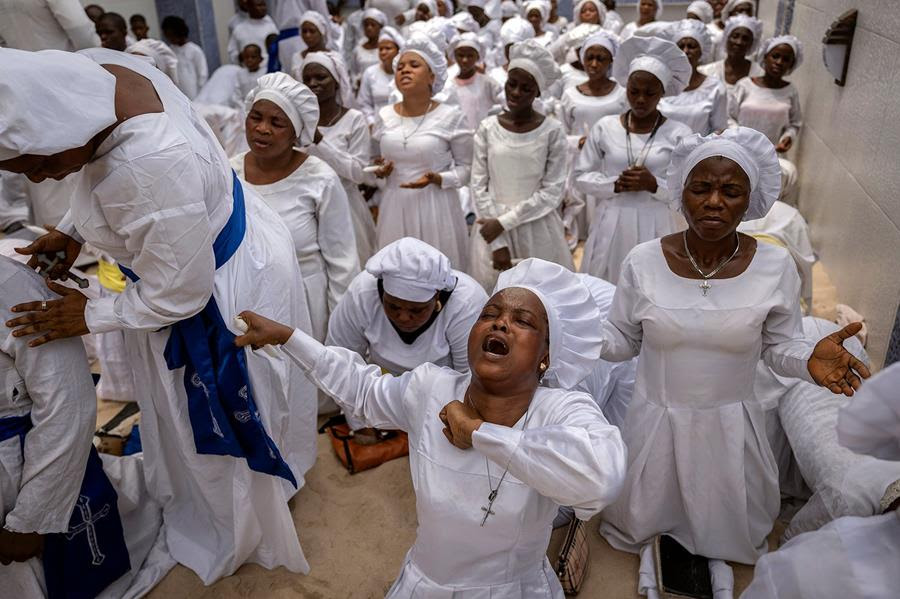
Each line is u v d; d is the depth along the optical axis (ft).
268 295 9.08
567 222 19.58
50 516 8.05
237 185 8.88
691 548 9.48
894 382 4.13
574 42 23.62
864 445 4.56
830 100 18.75
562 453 5.80
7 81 5.79
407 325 10.08
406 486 11.27
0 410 7.80
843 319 14.78
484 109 23.34
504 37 27.40
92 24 18.79
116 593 9.38
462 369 11.12
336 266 12.32
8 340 7.50
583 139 18.67
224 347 8.44
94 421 8.30
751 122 20.02
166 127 7.11
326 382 7.50
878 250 14.11
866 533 5.04
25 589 8.50
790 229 13.58
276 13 32.12
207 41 35.01
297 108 11.49
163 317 7.72
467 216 20.33
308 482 11.42
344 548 10.16
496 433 6.06
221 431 8.64
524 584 7.04
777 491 9.45
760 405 9.13
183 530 10.12
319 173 11.94
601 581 9.49
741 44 21.30
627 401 11.21
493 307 6.47
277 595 9.43
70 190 18.37
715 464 8.89
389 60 23.61
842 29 16.84
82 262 18.70
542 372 6.77
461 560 6.79
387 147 15.47
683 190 8.09
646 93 13.37
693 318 8.24
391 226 15.88
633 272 8.63
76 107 6.16
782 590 5.19
